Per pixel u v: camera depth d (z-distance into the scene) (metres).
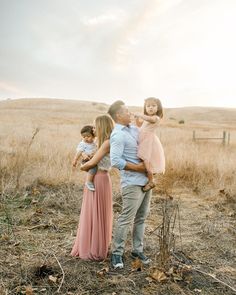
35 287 3.58
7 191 6.84
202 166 9.38
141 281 3.76
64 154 10.46
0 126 27.78
